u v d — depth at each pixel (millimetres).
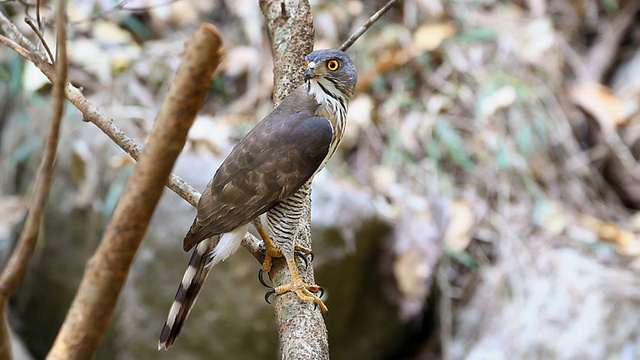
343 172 12445
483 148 13047
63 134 11664
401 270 11477
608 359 10625
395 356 12031
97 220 11227
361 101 13258
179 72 2227
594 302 11039
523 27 14617
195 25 14242
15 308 11797
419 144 13094
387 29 14078
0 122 12961
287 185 6082
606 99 13719
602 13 15266
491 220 12438
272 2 7352
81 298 2191
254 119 12992
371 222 11242
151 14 14000
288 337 5613
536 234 12250
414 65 13875
